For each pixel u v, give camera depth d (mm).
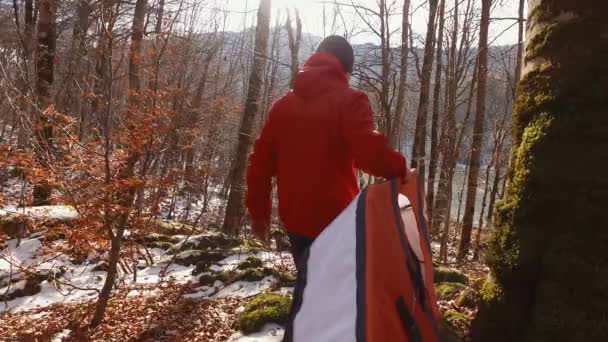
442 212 15609
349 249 1972
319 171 2244
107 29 6086
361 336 1751
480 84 14844
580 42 2361
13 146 5844
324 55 2361
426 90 11320
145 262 9484
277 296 5938
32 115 6902
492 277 2668
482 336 2611
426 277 2010
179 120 6176
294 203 2301
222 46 23219
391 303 1882
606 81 2297
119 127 6184
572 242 2285
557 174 2367
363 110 2184
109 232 6016
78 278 8336
